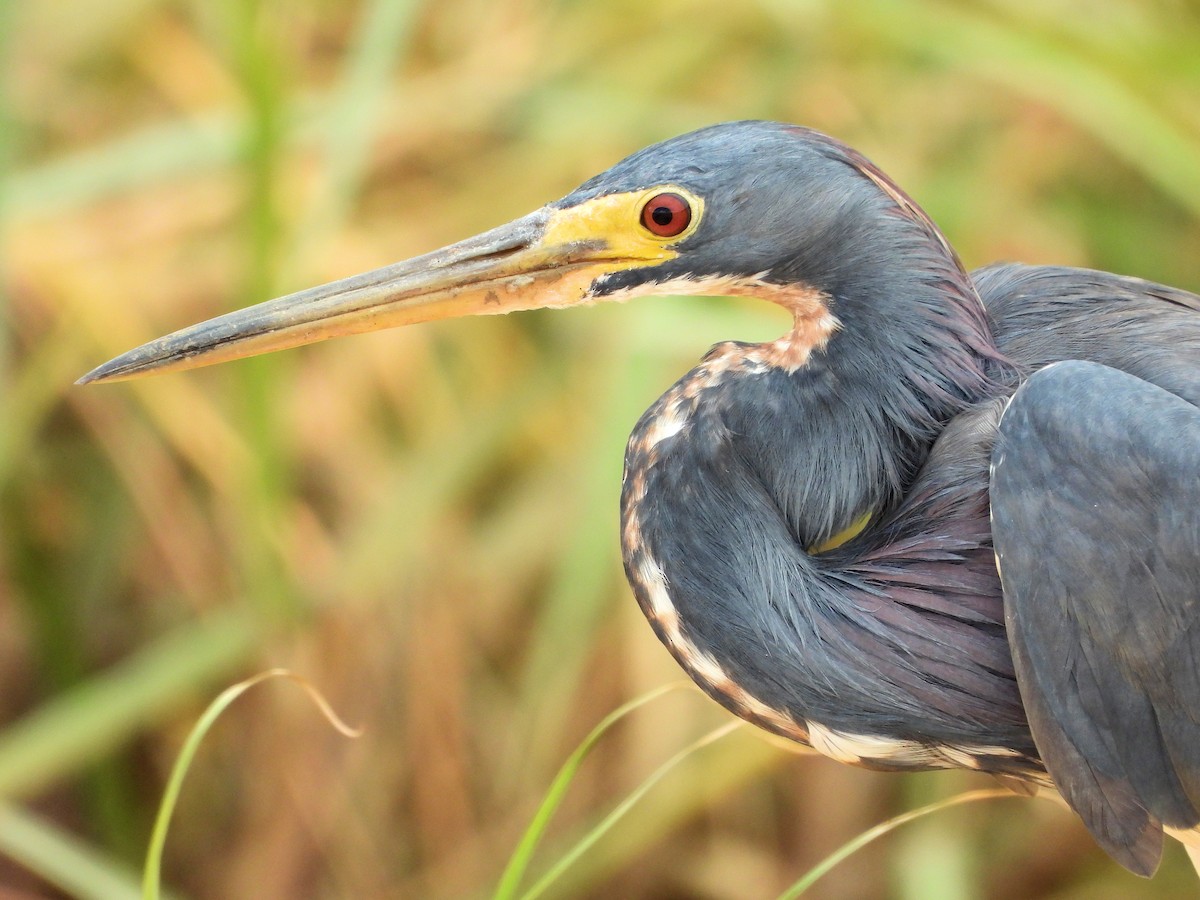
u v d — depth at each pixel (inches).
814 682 167.9
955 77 298.4
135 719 265.7
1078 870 280.7
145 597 292.5
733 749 264.8
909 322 173.0
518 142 301.1
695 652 173.9
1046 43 263.1
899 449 175.8
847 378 174.2
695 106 300.5
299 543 280.1
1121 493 154.1
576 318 278.5
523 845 157.9
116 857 288.0
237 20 227.9
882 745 169.5
